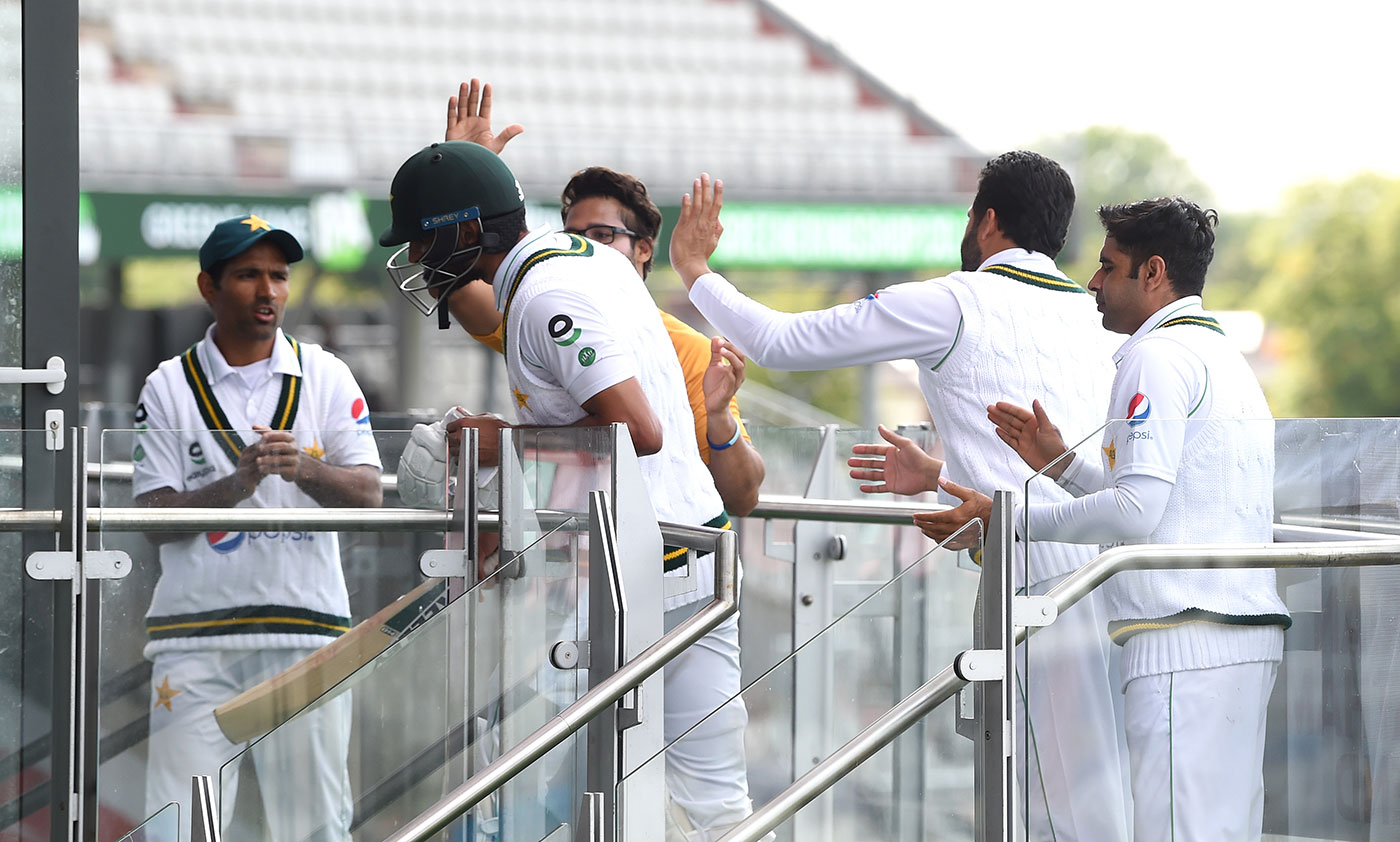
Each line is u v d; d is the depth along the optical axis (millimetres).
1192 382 8375
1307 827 8172
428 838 8383
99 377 44344
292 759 8242
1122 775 7898
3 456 9664
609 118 58156
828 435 12914
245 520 9945
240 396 11312
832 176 40906
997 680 7695
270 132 42188
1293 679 8141
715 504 9656
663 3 61719
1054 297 9617
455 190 9062
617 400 8711
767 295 67688
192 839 7758
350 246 36281
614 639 8516
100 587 9805
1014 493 7668
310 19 58656
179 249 35781
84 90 54938
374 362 46656
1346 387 89375
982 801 7758
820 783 7711
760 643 12805
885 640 7961
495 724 8641
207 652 9945
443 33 59688
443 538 10016
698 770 8195
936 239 40781
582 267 9047
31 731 9750
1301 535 8102
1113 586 7859
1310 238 95812
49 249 10508
